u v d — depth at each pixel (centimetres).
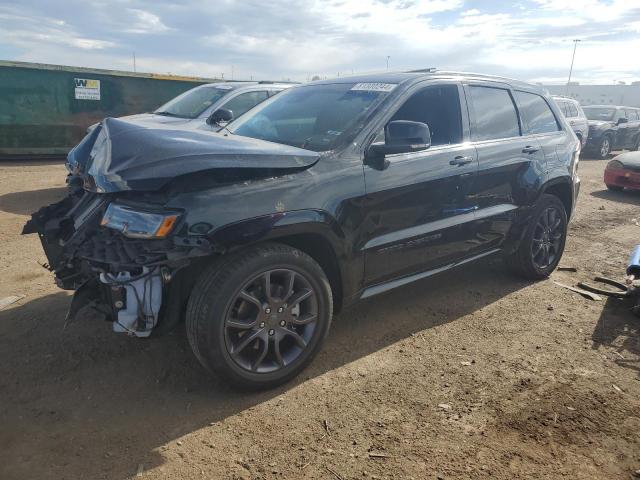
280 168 303
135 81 1442
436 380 328
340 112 378
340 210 326
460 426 282
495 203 445
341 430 278
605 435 276
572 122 1538
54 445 263
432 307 444
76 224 342
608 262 580
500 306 448
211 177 288
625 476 247
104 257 282
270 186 300
